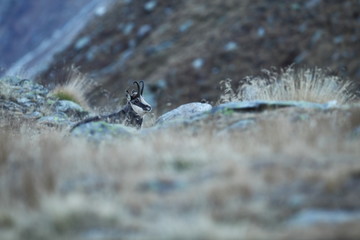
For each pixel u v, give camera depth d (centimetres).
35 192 2441
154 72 17725
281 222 2098
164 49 18950
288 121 3419
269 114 3709
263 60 16750
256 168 2594
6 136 3769
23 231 2125
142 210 2255
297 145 2853
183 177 2580
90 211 2200
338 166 2494
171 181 2541
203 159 2772
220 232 1984
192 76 16712
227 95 5188
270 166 2597
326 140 2948
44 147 3288
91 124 3781
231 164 2606
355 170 2394
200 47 18188
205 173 2602
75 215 2166
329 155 2734
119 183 2533
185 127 3647
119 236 2034
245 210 2178
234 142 3042
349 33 16950
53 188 2491
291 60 16462
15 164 3030
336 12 17938
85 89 7056
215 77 16500
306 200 2214
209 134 3309
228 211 2180
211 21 19725
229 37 18012
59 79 7394
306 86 4856
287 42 17188
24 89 6400
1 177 2741
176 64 17550
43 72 15725
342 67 15388
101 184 2536
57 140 3562
